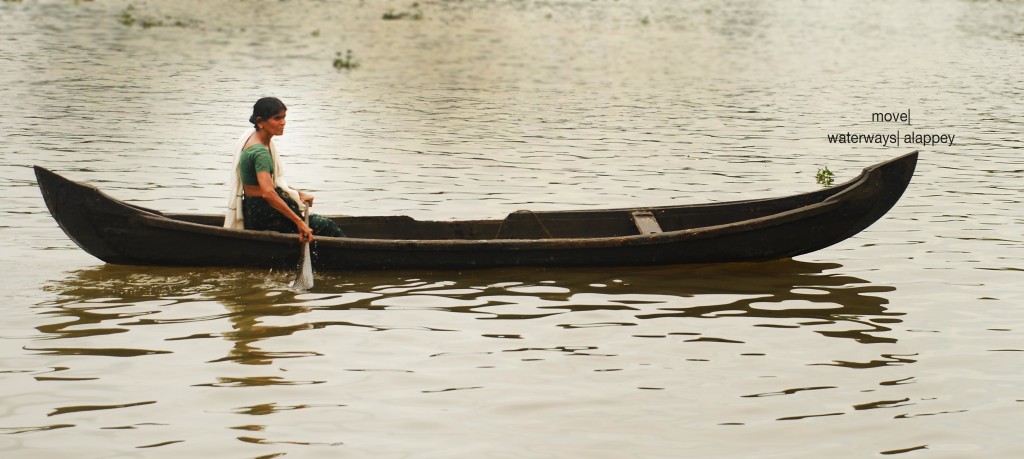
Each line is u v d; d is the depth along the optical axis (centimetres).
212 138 2341
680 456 774
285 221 1280
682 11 6794
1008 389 912
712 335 1054
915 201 1733
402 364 962
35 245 1382
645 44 4897
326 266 1263
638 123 2692
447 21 5825
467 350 1002
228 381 913
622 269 1295
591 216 1403
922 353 1005
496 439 800
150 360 963
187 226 1247
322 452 773
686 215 1420
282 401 870
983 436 815
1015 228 1541
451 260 1267
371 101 3027
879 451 787
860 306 1155
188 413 844
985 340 1044
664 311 1131
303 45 4531
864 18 6381
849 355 998
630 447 789
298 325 1072
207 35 4794
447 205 1706
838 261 1352
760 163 2147
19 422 823
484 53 4416
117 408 852
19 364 948
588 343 1027
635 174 2006
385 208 1681
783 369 959
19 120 2511
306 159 2127
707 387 913
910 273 1294
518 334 1052
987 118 2798
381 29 5331
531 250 1270
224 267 1271
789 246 1309
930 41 5106
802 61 4291
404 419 837
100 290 1184
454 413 850
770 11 6862
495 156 2191
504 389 904
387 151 2230
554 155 2211
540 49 4603
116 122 2528
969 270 1307
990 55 4506
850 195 1292
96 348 994
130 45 4281
